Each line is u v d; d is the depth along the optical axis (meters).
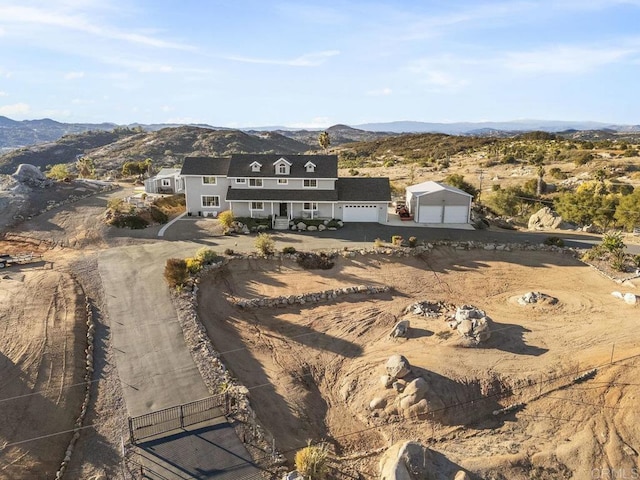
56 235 44.03
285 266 38.53
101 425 19.92
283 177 50.12
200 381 23.02
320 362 27.44
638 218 55.28
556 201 66.62
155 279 34.03
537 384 24.55
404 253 41.12
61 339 25.42
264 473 17.62
